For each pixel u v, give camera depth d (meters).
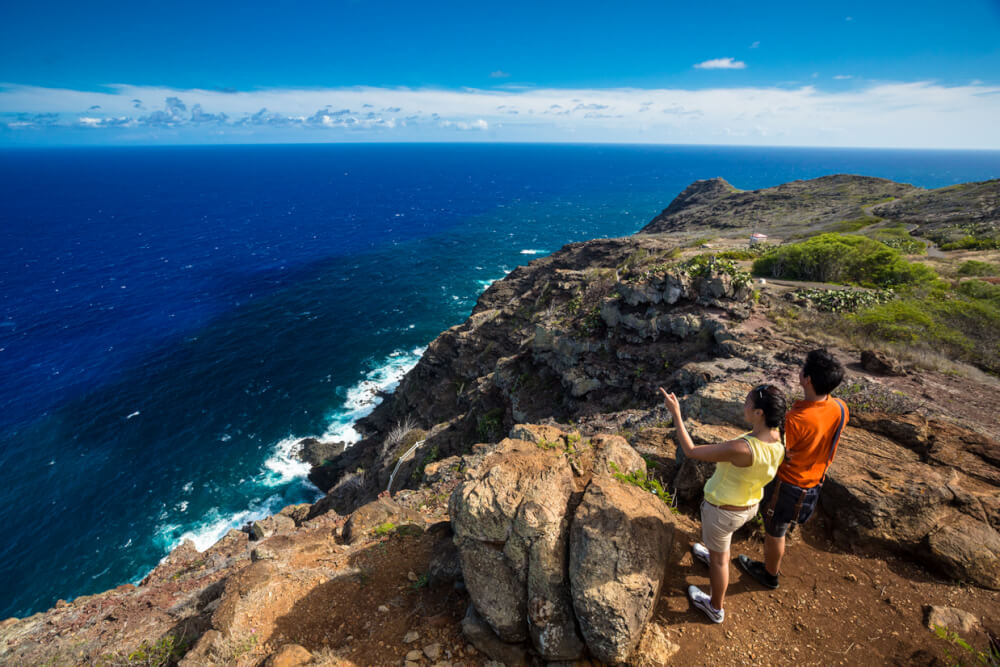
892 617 4.90
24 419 41.31
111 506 32.56
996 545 5.29
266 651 5.39
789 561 5.66
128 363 51.22
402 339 59.34
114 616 8.71
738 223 96.81
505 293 53.84
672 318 20.92
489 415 25.75
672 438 7.74
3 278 79.50
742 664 4.49
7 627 9.48
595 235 133.00
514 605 4.74
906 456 6.64
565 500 5.15
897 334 19.55
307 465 36.47
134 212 155.88
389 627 5.42
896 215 72.06
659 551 4.79
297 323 63.25
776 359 16.91
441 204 190.25
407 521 8.79
